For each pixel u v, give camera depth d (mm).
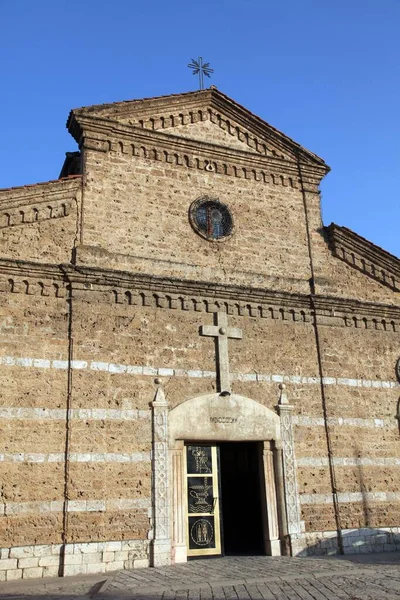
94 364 17266
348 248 22438
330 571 14336
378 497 19641
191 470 18094
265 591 12195
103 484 16359
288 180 22578
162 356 18266
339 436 19828
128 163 19922
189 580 13586
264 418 19031
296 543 18094
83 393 16891
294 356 20156
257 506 20438
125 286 18359
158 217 19766
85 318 17562
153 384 17875
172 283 18938
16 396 16172
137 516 16500
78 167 21109
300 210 22359
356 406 20453
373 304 21859
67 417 16531
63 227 18312
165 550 16391
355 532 18891
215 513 18109
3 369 16250
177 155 20812
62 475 16016
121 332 17906
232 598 11562
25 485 15562
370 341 21594
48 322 17156
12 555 14891
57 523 15594
